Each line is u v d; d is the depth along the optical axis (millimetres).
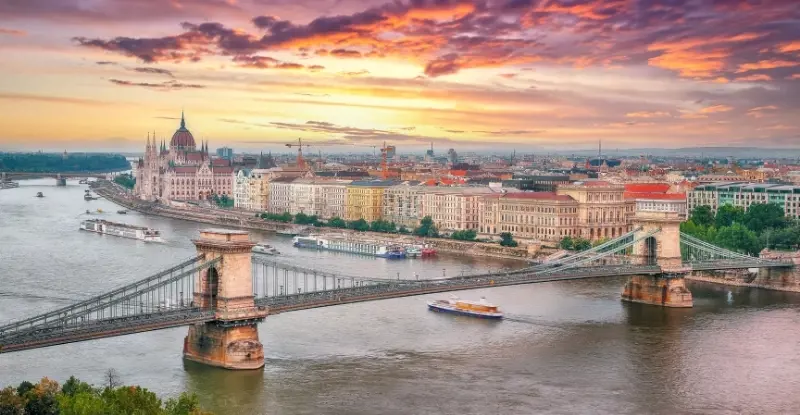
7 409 157750
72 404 158375
